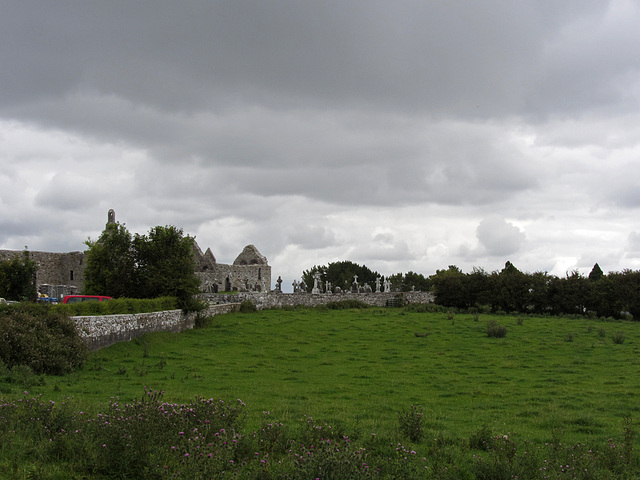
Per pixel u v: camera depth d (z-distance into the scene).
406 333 48.41
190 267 53.56
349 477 11.39
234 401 21.41
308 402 22.42
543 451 15.88
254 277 94.00
